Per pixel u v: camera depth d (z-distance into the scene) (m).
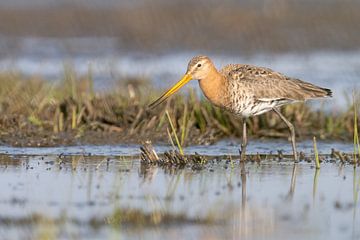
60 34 27.83
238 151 16.23
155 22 28.47
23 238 10.68
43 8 29.39
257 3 29.78
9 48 26.45
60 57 25.59
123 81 21.83
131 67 24.17
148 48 26.66
